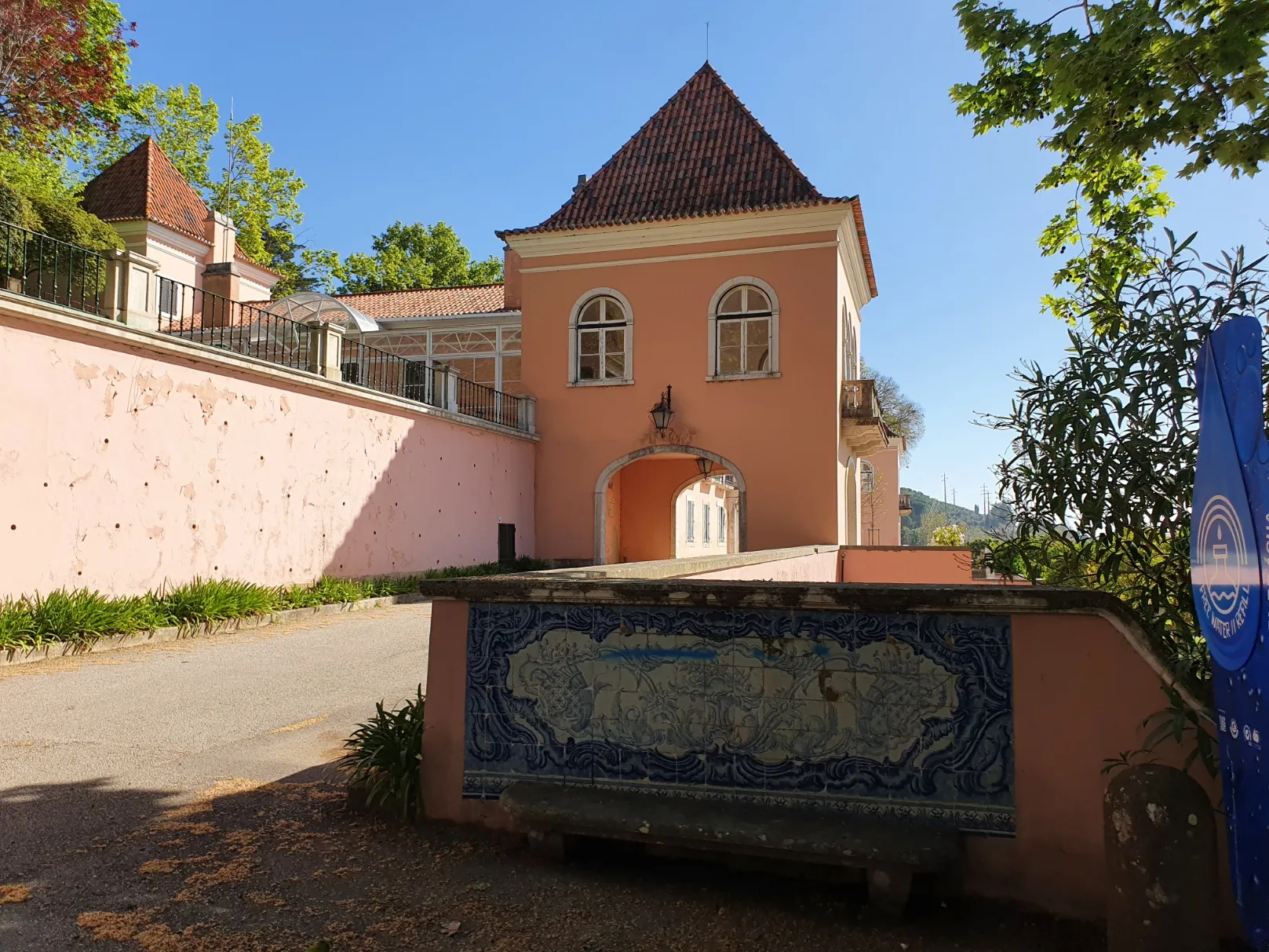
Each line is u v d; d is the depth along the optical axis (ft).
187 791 15.94
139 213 86.17
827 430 64.08
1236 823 8.49
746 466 65.46
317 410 45.88
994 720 11.10
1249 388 7.88
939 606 11.18
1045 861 10.80
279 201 134.92
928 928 10.61
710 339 66.69
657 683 12.50
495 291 89.71
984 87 22.59
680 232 67.51
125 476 34.65
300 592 41.45
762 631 12.06
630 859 12.62
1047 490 12.34
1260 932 8.00
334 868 12.42
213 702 23.08
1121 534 11.90
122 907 11.27
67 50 66.44
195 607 34.22
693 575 20.76
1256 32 16.30
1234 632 8.29
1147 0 17.67
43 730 20.03
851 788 11.55
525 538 68.49
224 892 11.71
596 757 12.74
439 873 12.21
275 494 42.70
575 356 70.08
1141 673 10.63
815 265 64.85
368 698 23.73
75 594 31.35
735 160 71.00
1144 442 11.54
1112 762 10.55
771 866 12.03
